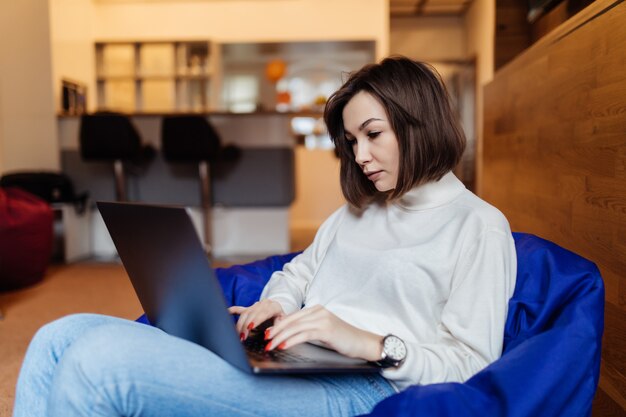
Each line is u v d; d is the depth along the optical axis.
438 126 0.95
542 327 0.92
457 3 7.51
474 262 0.91
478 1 6.93
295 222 7.27
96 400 0.69
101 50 7.00
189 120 4.05
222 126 4.64
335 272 1.11
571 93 1.84
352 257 1.08
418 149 0.95
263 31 7.25
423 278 0.96
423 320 0.96
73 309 2.97
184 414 0.73
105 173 4.79
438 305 0.96
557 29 1.99
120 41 6.92
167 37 7.29
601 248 1.57
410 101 0.94
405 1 7.41
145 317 1.20
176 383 0.72
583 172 1.72
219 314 0.71
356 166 1.12
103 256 4.80
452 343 0.89
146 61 7.17
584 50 1.71
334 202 7.24
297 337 0.79
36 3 4.92
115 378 0.69
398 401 0.75
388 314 0.98
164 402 0.72
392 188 1.01
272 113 4.59
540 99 2.23
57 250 4.44
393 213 1.08
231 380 0.76
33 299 3.21
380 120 0.96
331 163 7.21
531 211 2.38
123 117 4.11
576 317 0.87
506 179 2.88
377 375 0.89
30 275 3.53
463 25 8.00
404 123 0.94
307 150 7.22
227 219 4.76
